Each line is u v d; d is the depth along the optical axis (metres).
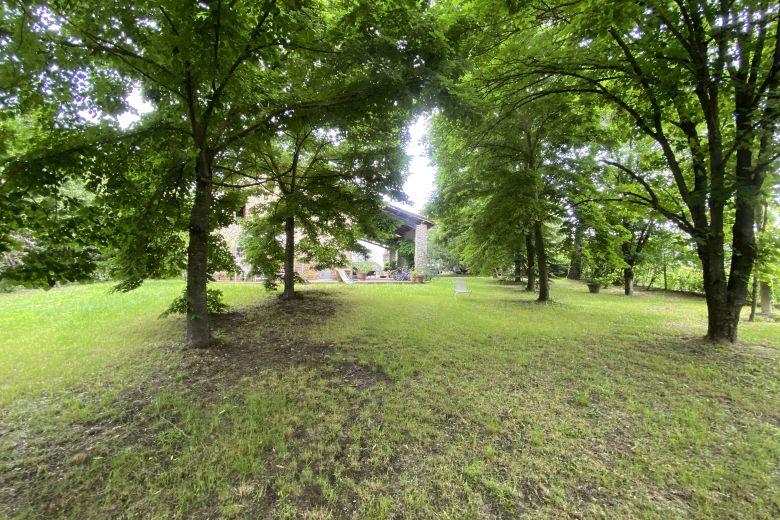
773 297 13.48
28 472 2.87
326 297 12.20
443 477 2.83
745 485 2.70
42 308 9.70
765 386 4.44
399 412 3.76
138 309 9.55
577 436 3.35
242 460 2.99
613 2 4.73
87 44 3.86
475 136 8.91
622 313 10.30
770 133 5.20
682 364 5.24
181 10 3.40
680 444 3.22
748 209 6.10
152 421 3.62
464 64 5.18
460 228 18.02
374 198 9.55
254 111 5.59
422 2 4.38
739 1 5.34
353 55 4.46
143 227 4.95
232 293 12.77
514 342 6.50
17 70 3.31
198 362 5.18
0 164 3.47
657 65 6.04
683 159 7.73
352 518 2.44
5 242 3.27
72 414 3.71
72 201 3.93
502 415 3.72
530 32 6.35
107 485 2.73
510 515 2.46
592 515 2.45
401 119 6.33
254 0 3.70
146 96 5.40
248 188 10.24
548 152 11.84
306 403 3.97
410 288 17.12
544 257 12.92
